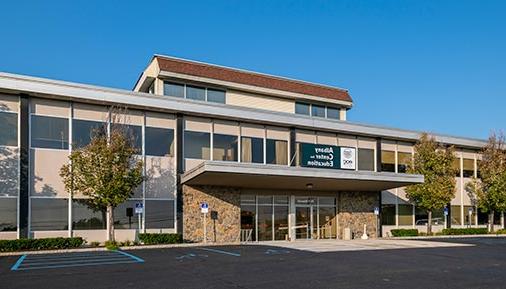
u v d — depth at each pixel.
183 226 24.34
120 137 21.47
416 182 28.28
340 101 33.66
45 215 21.27
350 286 11.20
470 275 13.19
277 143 28.12
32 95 21.52
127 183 21.22
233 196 26.27
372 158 32.03
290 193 28.52
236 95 30.22
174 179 24.64
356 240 27.64
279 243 24.45
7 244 19.53
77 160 20.75
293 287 10.99
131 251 19.69
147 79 28.98
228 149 26.42
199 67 29.09
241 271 13.48
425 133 33.47
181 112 24.95
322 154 29.47
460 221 36.06
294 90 31.89
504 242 26.22
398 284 11.56
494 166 35.94
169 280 11.85
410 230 32.19
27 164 21.00
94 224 22.22
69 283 11.40
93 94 22.48
